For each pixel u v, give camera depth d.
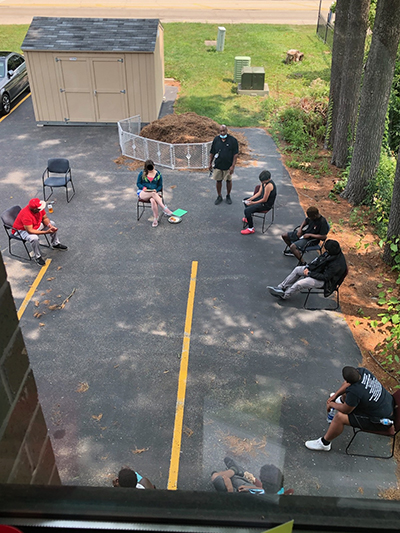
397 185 8.93
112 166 13.60
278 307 8.28
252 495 0.76
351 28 12.32
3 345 1.02
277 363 7.07
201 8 34.19
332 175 13.62
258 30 29.00
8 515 0.75
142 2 35.03
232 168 11.11
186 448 5.69
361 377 5.18
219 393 6.49
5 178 12.83
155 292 8.61
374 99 10.79
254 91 19.80
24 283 8.80
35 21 16.02
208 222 10.87
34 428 1.16
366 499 0.77
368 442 5.71
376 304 8.51
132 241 10.14
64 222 10.81
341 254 7.77
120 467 5.43
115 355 7.20
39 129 16.28
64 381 6.72
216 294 8.58
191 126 14.62
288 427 5.91
